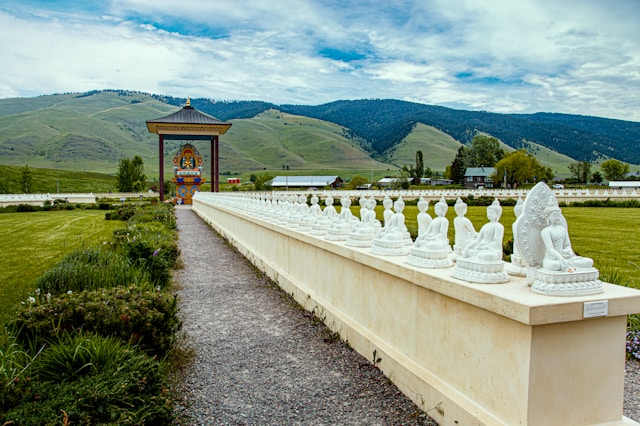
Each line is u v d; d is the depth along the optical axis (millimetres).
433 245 5559
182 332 8047
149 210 33438
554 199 4465
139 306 6387
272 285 11883
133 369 4742
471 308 4539
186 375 6258
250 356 6941
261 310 9516
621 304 4008
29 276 12859
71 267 8883
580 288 4027
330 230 8516
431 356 5234
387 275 6250
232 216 21328
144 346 6098
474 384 4500
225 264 15273
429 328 5273
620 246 18750
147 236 15969
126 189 101438
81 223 33469
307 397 5574
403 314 5844
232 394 5680
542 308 3709
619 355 4133
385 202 7289
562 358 3924
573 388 3977
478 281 4566
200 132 63812
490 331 4277
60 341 5258
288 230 10898
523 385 3873
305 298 9484
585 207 47500
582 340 3986
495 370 4211
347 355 6871
